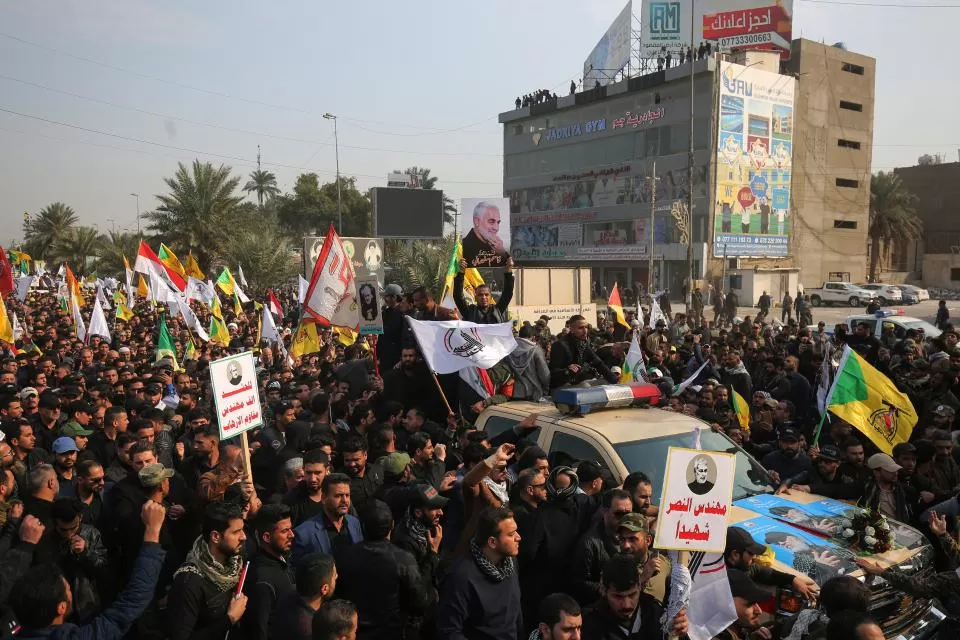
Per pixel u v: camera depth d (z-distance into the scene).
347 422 8.25
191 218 41.53
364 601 4.00
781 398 10.30
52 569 3.63
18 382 10.96
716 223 45.81
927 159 72.50
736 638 4.17
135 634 4.01
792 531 5.06
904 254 64.12
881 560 4.77
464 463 5.59
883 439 7.24
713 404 9.01
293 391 9.29
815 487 6.40
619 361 11.70
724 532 3.74
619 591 3.52
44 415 7.88
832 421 8.43
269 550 3.97
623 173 51.94
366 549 4.06
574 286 24.03
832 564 4.61
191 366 13.07
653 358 13.11
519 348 8.66
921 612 4.94
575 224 56.22
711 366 11.54
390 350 10.27
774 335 17.62
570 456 5.78
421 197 45.25
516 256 62.16
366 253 23.39
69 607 3.69
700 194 46.19
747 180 46.91
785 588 4.40
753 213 47.44
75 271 52.56
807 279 51.41
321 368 12.06
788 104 48.53
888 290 43.03
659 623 3.74
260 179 106.56
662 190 48.91
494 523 3.79
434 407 8.99
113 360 12.52
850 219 53.78
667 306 31.39
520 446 6.11
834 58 51.81
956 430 8.25
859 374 7.37
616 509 4.45
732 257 46.69
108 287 35.66
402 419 7.73
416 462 6.23
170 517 4.62
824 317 36.53
